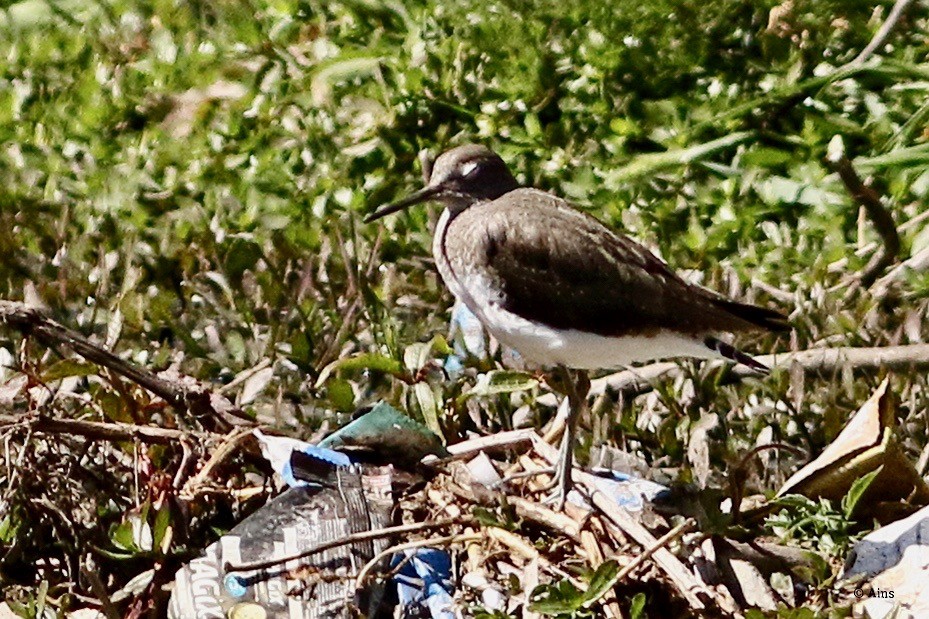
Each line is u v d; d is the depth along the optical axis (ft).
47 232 47.06
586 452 36.35
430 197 39.19
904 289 44.32
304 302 41.91
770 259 45.85
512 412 39.55
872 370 40.70
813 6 54.70
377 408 34.91
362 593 31.55
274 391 38.86
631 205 49.06
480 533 32.27
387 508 33.01
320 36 56.44
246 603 31.58
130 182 48.91
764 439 37.76
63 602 32.60
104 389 36.01
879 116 51.19
